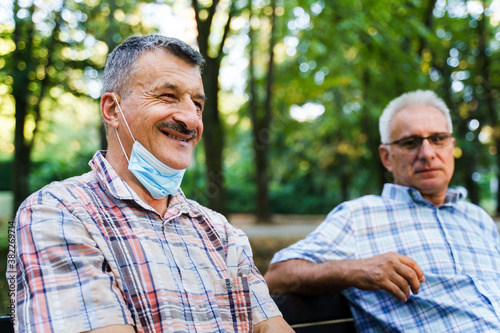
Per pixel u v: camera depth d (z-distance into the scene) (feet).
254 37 38.52
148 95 5.18
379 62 22.67
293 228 44.47
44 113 29.45
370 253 7.36
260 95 48.19
